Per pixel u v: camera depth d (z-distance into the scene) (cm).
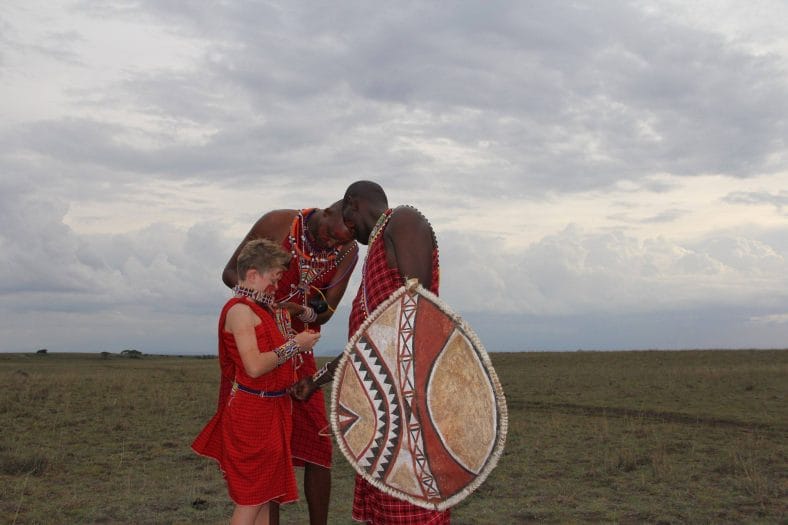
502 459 955
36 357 6875
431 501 391
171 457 959
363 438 400
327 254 521
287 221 520
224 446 447
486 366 376
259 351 436
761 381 2198
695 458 945
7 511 652
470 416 382
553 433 1205
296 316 518
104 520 635
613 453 992
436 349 388
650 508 681
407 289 391
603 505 698
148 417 1383
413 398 391
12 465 849
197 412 1472
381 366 396
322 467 512
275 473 447
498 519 650
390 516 400
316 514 515
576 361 3844
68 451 985
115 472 853
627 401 1767
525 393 2034
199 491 754
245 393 443
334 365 423
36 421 1284
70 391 1886
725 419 1391
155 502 701
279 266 453
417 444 391
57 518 632
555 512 671
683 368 2933
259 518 465
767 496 719
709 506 686
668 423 1340
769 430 1244
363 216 429
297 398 441
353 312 436
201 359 7469
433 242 416
